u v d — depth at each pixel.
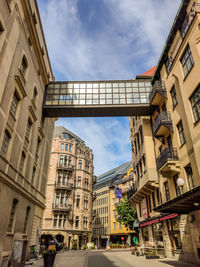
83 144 49.84
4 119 12.19
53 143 44.28
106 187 66.31
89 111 23.25
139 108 22.67
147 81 24.19
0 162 11.88
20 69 14.81
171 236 16.17
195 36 13.46
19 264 13.56
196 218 12.58
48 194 39.34
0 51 11.57
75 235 39.31
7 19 12.52
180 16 16.19
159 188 19.12
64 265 12.45
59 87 23.66
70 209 39.72
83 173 45.50
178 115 16.05
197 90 13.12
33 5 17.30
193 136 13.04
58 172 41.91
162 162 16.64
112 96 23.38
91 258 16.44
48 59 23.55
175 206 11.63
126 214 34.62
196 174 13.02
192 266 11.50
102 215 64.75
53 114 23.33
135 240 42.31
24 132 15.84
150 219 20.95
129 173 55.91
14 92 14.35
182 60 15.48
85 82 24.22
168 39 17.83
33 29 16.95
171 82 17.62
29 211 17.66
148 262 13.38
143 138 23.16
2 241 11.84
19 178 15.03
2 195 11.92
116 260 14.65
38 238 20.36
